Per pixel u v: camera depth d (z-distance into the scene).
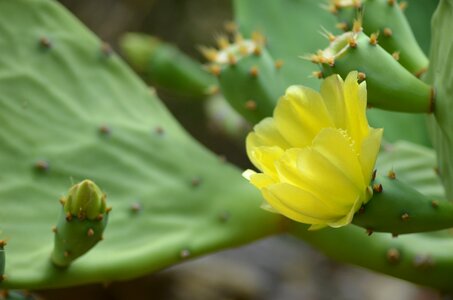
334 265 1.82
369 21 0.77
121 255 0.82
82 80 0.89
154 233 0.85
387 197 0.70
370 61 0.73
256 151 0.69
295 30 0.98
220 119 1.34
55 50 0.89
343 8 0.78
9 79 0.87
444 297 0.86
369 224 0.71
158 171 0.88
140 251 0.83
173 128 0.91
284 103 0.70
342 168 0.68
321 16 0.98
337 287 1.77
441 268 0.84
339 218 0.69
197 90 1.26
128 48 1.25
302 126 0.71
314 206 0.68
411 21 1.03
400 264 0.84
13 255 0.81
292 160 0.68
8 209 0.83
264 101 0.82
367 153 0.68
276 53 0.97
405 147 0.91
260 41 0.84
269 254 1.80
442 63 0.73
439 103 0.73
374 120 0.96
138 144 0.88
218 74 0.83
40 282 0.80
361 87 0.69
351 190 0.68
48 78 0.88
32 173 0.85
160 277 1.67
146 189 0.87
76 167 0.87
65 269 0.80
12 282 0.79
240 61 0.82
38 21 0.89
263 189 0.68
